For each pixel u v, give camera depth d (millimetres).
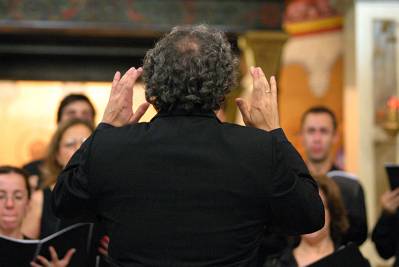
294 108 19922
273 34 17125
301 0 20125
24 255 6836
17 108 20156
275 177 4578
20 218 7844
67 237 6977
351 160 18656
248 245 4602
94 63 18703
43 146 20188
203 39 4766
